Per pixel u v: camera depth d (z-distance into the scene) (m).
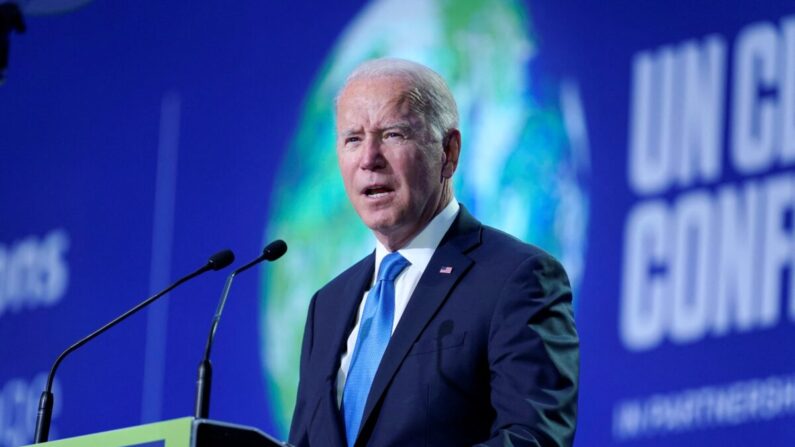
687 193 10.40
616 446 10.41
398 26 12.21
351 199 6.80
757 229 10.04
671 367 10.26
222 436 4.90
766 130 10.12
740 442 9.89
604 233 10.73
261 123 12.91
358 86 6.80
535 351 6.14
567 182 10.98
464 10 11.83
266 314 12.41
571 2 11.27
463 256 6.62
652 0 10.86
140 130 13.70
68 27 14.41
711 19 10.54
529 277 6.37
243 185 12.89
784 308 9.84
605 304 10.63
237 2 13.34
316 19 12.77
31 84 14.57
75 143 14.14
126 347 13.27
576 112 11.06
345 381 6.60
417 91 6.77
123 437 5.07
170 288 6.79
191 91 13.45
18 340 14.09
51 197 14.20
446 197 6.91
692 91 10.52
